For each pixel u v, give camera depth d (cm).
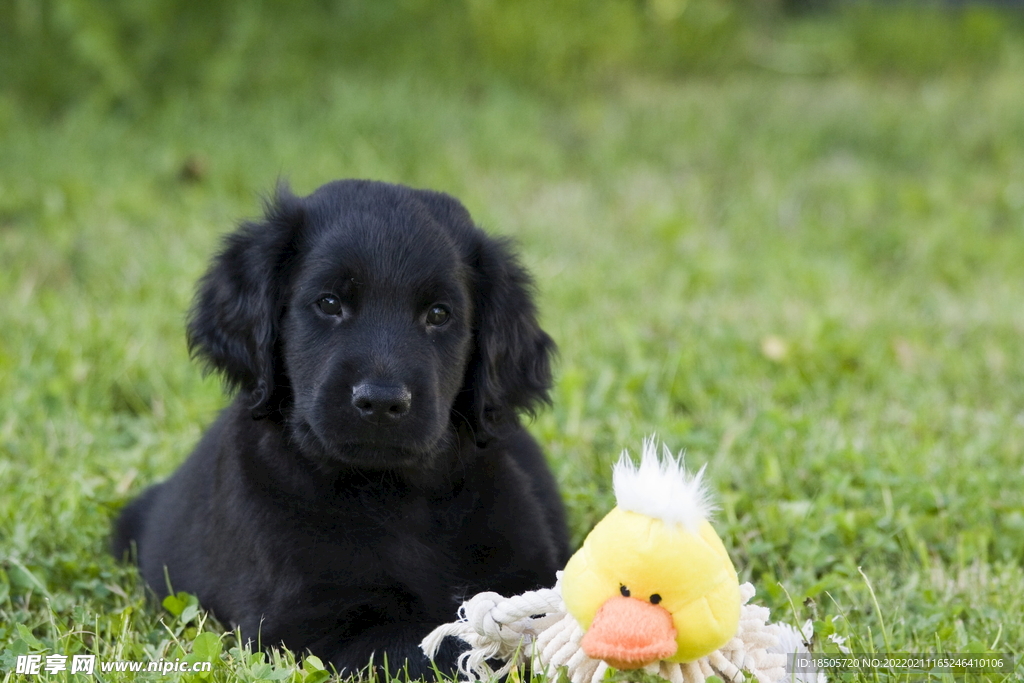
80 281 901
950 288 988
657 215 1098
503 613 353
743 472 606
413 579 423
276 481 435
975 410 717
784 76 1762
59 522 528
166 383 732
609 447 639
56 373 725
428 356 414
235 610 436
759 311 871
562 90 1530
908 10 1983
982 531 540
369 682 386
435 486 437
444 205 461
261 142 1231
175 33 1384
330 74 1424
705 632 312
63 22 1316
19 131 1205
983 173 1285
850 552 524
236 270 458
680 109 1477
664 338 809
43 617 461
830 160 1356
